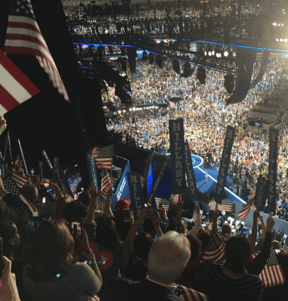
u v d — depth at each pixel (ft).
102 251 11.55
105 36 78.07
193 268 12.53
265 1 60.39
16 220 11.82
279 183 107.14
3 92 11.18
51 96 46.14
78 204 13.66
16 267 10.12
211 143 151.53
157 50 76.69
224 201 45.96
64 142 49.11
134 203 20.29
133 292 8.63
